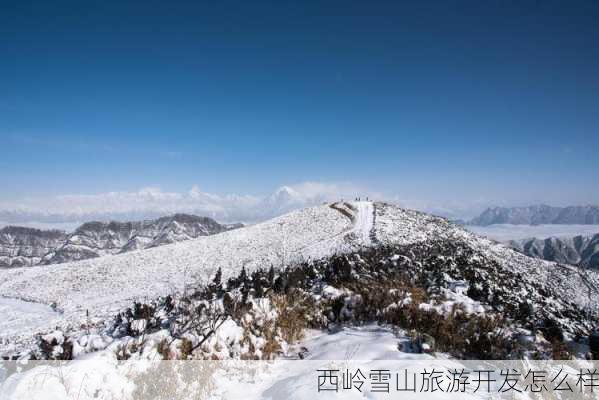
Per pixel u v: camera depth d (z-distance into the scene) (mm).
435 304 9562
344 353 6871
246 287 11539
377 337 7590
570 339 9156
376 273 13734
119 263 62969
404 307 8844
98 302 42188
